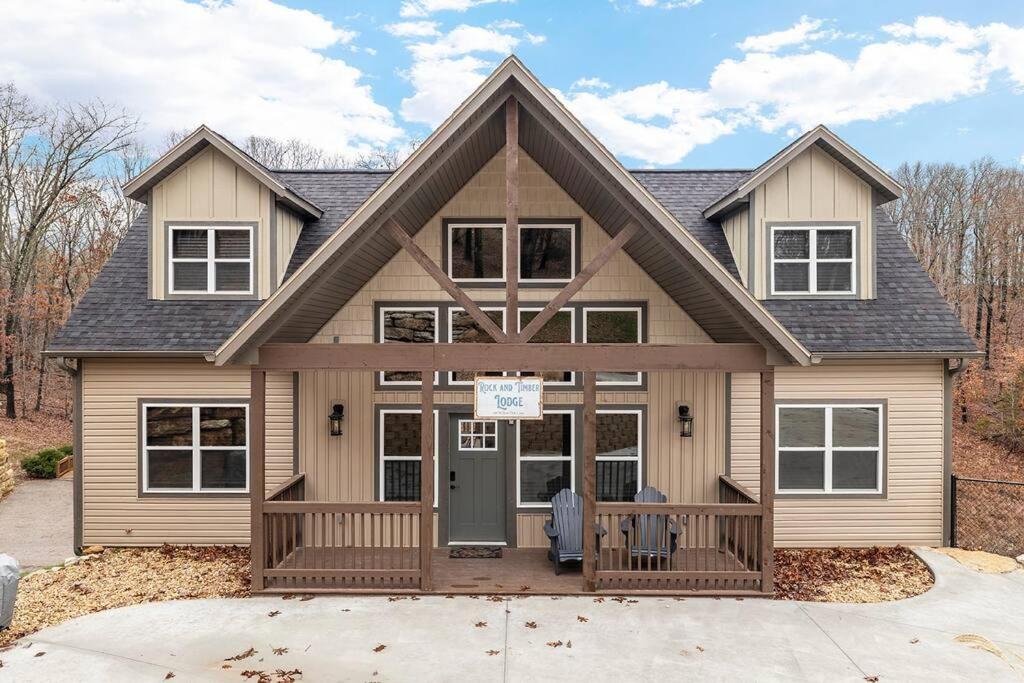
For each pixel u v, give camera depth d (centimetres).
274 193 985
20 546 1012
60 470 1577
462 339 969
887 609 734
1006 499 1260
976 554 917
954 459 1831
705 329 950
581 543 838
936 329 951
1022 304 2464
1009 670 600
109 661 607
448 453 951
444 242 965
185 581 817
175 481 963
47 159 2519
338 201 1146
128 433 956
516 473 948
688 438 960
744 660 618
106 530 959
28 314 2391
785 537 959
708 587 779
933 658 622
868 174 979
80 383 953
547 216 965
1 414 2277
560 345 760
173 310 971
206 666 601
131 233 1091
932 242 3116
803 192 999
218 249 994
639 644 648
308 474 952
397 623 692
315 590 766
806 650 638
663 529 854
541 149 898
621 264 965
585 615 712
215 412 964
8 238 2544
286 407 953
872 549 951
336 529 952
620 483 962
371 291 961
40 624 690
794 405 961
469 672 594
